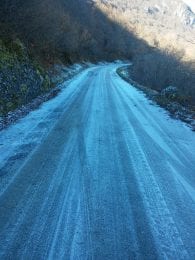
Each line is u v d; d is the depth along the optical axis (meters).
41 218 5.32
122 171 7.50
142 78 40.97
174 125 12.80
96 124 12.09
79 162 7.97
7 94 14.36
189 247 4.67
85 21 77.69
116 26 101.81
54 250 4.51
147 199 6.11
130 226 5.14
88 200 5.99
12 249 4.52
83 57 58.28
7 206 5.71
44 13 28.62
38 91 19.61
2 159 8.02
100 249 4.54
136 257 4.40
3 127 11.21
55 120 12.52
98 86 26.44
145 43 106.75
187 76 36.12
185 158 8.69
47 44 29.62
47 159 8.09
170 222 5.32
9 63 16.20
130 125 12.25
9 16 21.17
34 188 6.44
